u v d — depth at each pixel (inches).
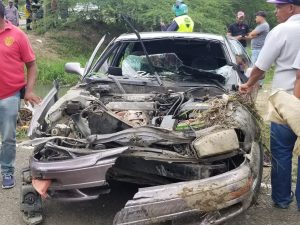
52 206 184.9
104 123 164.1
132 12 848.9
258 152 165.6
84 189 151.4
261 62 174.6
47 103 189.0
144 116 173.9
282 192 182.4
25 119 298.0
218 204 139.9
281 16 175.8
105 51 235.8
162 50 239.9
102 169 146.9
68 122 173.5
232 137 151.6
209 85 206.7
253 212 180.4
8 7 675.4
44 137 162.6
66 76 598.9
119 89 206.4
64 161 150.0
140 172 160.4
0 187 203.9
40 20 837.8
